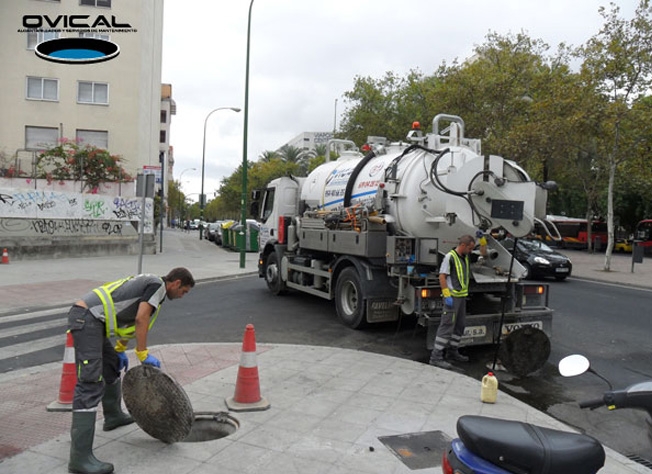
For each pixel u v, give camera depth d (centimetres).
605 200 3875
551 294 1441
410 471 383
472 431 243
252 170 5875
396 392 559
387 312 866
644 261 2930
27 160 2128
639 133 1909
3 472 367
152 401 388
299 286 1127
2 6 2552
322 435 443
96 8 2655
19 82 2581
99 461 371
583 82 1981
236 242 2727
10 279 1384
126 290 390
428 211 784
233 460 393
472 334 730
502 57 2458
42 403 509
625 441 482
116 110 2689
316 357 691
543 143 2112
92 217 2094
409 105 3303
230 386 561
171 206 8756
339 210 980
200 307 1095
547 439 241
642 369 714
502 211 716
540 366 679
